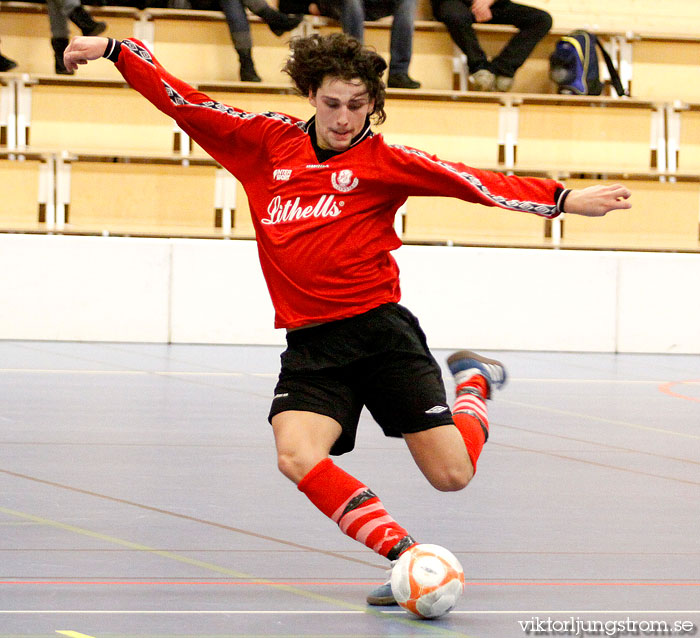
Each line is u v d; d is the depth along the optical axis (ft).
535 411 43.14
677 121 71.97
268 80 70.49
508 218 70.13
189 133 20.44
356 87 18.49
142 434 35.37
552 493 28.73
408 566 18.04
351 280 19.15
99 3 67.77
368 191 19.02
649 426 40.37
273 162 19.58
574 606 19.25
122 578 20.02
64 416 38.29
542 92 73.46
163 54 69.46
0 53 67.15
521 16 69.72
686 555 22.97
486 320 63.72
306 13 68.95
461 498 27.81
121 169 66.85
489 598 19.58
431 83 72.38
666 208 71.20
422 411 19.27
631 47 73.51
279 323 19.76
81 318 60.85
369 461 32.30
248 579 20.29
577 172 69.41
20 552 21.50
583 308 64.34
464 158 70.03
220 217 67.87
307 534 23.82
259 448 33.76
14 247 60.18
